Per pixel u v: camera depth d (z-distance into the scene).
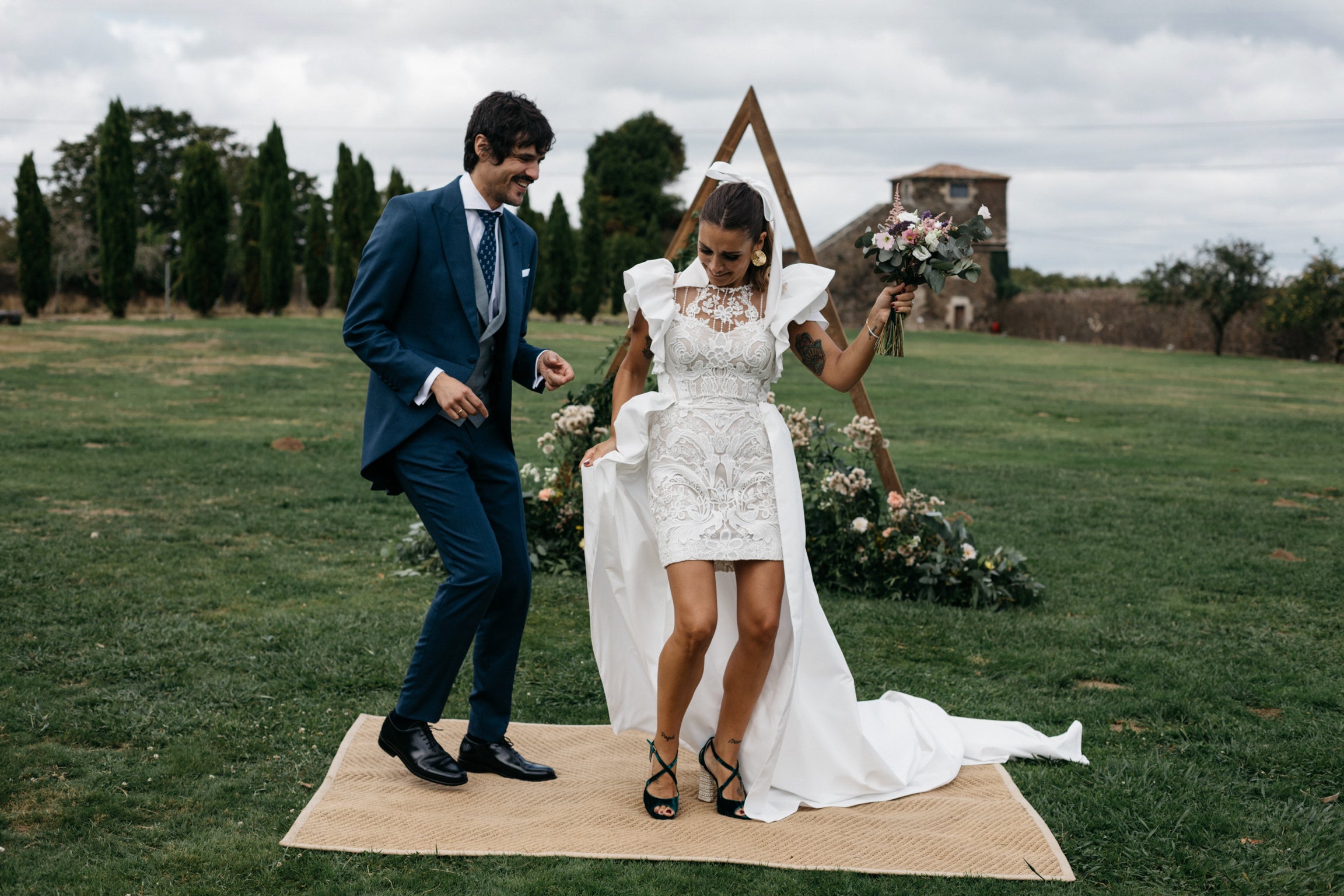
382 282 3.05
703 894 2.54
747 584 3.04
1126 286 46.69
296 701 3.79
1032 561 6.64
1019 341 42.03
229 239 44.88
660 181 59.78
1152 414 17.16
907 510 5.72
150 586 5.25
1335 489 10.05
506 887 2.53
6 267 40.00
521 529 3.29
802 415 5.98
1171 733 3.76
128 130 32.47
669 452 3.12
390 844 2.73
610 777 3.33
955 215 49.75
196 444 10.41
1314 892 2.63
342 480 8.84
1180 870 2.74
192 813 2.90
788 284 3.21
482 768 3.30
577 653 4.54
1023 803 3.14
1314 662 4.62
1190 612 5.47
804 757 3.23
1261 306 35.69
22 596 4.96
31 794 2.96
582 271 40.25
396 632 4.61
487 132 3.07
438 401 2.96
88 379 16.06
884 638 4.93
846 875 2.66
